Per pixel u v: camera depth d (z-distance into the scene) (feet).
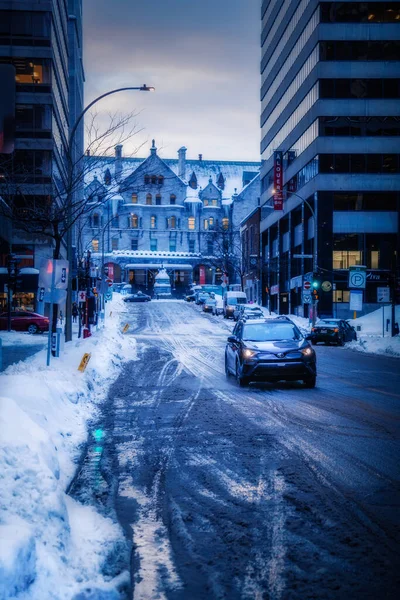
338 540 17.42
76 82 297.94
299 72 207.62
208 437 32.94
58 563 14.26
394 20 187.93
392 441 31.19
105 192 80.64
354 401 45.88
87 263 161.68
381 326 160.04
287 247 225.35
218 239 365.81
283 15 229.45
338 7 187.01
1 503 15.62
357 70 187.32
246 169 428.97
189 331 168.66
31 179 155.02
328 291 184.24
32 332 137.59
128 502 21.49
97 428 36.09
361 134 187.62
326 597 13.91
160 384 58.65
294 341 55.83
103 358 71.00
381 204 187.73
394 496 21.66
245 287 305.73
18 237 173.47
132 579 15.05
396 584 14.55
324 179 186.80
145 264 369.30
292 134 215.92
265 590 14.34
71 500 21.02
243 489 22.80
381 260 187.32
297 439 31.89
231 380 61.82
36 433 21.22
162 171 384.88
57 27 187.52
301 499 21.39
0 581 11.71
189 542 17.51
